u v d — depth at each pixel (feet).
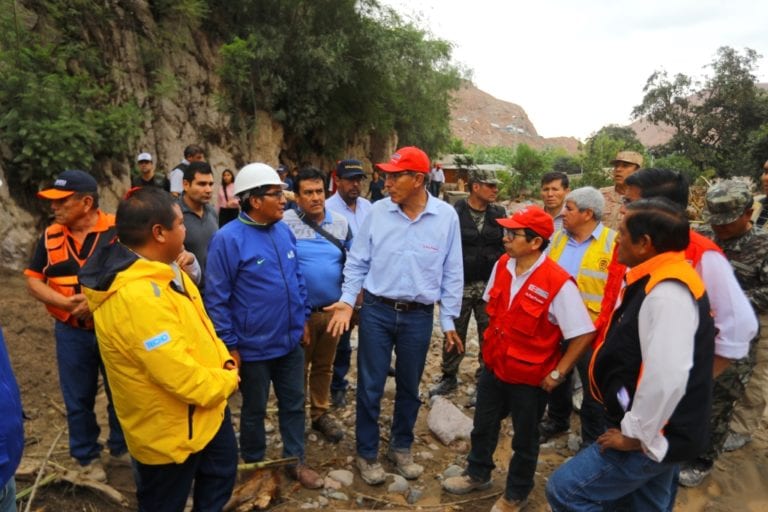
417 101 65.05
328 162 55.11
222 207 29.48
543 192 14.64
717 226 10.84
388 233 10.76
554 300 9.13
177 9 37.14
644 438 6.36
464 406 14.88
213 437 7.66
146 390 6.85
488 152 131.95
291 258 10.39
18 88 23.50
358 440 11.28
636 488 7.24
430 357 18.47
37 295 9.60
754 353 10.64
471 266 14.80
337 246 12.72
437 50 59.31
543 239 9.25
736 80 106.63
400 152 10.32
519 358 9.34
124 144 28.37
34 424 12.26
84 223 9.75
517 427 9.78
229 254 9.66
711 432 10.96
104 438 12.05
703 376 6.58
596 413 11.44
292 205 14.33
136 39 34.55
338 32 47.24
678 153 112.88
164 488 7.48
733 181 10.73
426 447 12.87
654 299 6.47
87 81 28.02
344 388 14.85
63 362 10.02
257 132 44.29
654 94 112.88
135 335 6.52
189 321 7.23
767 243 10.64
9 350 14.43
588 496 7.22
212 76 41.16
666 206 6.79
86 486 9.76
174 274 7.13
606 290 10.86
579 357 9.27
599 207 11.97
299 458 10.92
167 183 28.91
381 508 10.40
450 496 10.91
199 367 6.89
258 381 10.18
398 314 10.86
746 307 8.15
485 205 14.90
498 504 10.14
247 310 9.87
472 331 21.86
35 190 23.30
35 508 9.23
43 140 22.94
